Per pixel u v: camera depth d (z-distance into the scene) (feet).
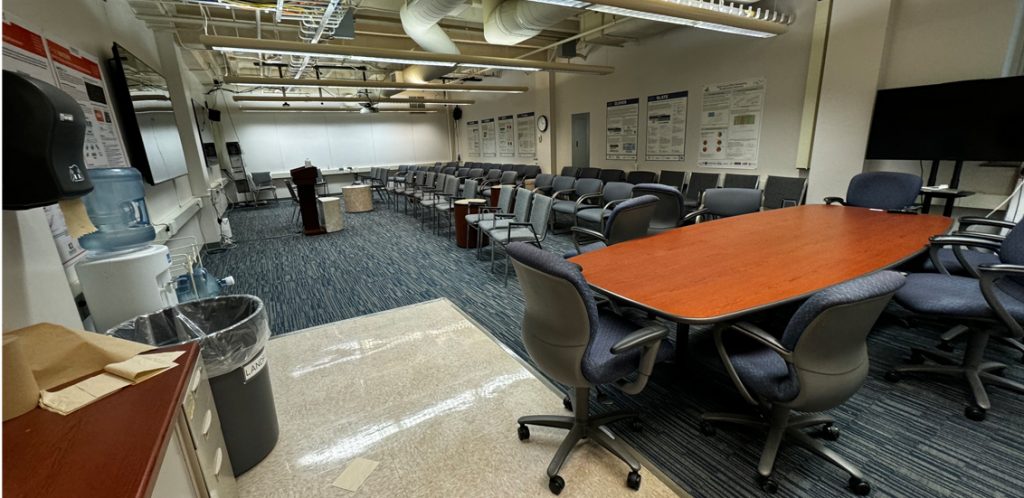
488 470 5.55
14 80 3.28
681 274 6.23
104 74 9.73
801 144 14.47
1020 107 9.75
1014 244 6.46
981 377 6.59
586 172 22.66
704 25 12.56
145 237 7.59
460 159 39.68
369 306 11.16
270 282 13.26
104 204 7.29
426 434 6.23
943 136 10.97
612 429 6.21
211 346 5.05
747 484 5.25
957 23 11.02
